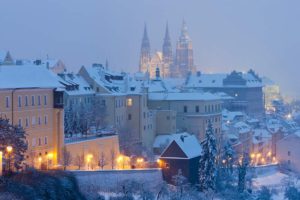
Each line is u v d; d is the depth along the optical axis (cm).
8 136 12756
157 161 17600
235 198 17275
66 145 16638
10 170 12650
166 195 15375
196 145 18162
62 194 13038
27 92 15400
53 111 16400
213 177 17100
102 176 15150
